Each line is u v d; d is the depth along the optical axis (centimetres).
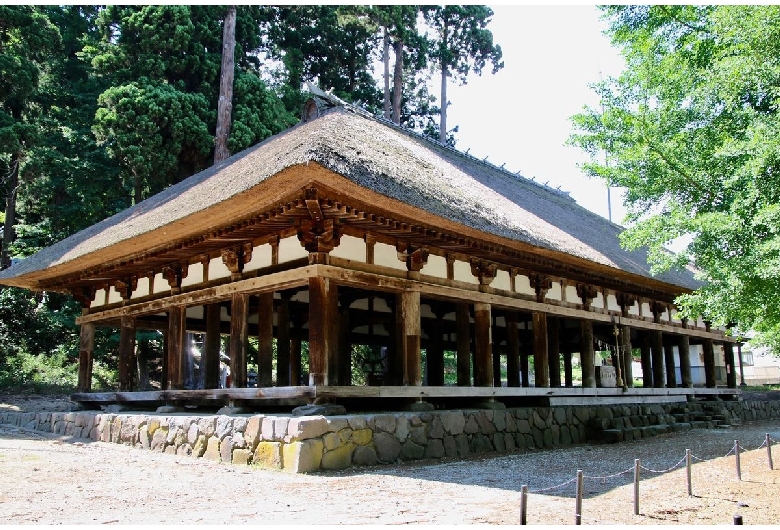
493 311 1692
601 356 2188
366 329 1784
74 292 1620
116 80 2658
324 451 860
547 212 1683
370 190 870
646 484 786
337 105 1577
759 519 583
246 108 2669
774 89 782
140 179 2500
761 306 785
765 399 2414
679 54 975
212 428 990
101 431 1250
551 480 808
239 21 2980
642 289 1672
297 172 835
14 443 1167
